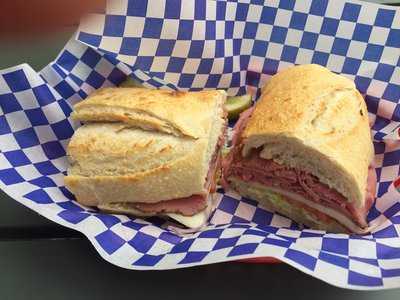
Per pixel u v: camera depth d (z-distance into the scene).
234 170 0.25
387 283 0.17
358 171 0.22
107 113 0.23
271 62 0.30
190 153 0.22
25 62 0.29
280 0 0.29
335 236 0.21
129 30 0.27
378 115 0.28
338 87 0.25
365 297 0.18
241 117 0.27
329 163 0.21
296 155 0.22
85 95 0.27
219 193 0.26
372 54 0.28
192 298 0.18
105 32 0.26
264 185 0.24
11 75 0.24
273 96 0.25
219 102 0.25
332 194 0.22
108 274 0.19
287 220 0.25
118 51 0.27
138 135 0.23
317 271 0.17
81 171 0.23
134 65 0.28
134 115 0.23
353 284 0.17
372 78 0.28
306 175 0.23
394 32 0.27
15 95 0.25
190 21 0.28
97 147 0.23
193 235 0.22
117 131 0.23
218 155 0.26
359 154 0.22
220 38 0.29
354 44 0.28
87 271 0.19
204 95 0.24
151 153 0.22
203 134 0.22
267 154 0.23
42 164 0.24
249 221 0.24
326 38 0.29
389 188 0.24
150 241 0.21
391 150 0.26
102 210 0.23
